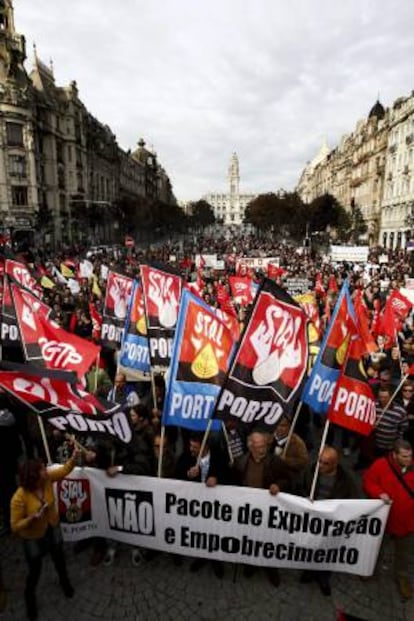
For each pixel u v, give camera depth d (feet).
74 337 18.70
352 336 17.69
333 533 15.99
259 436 16.33
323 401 18.44
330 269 91.45
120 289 32.01
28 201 166.61
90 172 230.68
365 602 15.72
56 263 94.27
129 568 17.25
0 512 19.54
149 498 16.70
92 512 17.16
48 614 15.16
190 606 15.47
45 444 16.60
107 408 17.10
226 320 29.45
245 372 16.49
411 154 171.53
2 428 19.17
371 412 17.94
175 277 24.30
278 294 16.48
